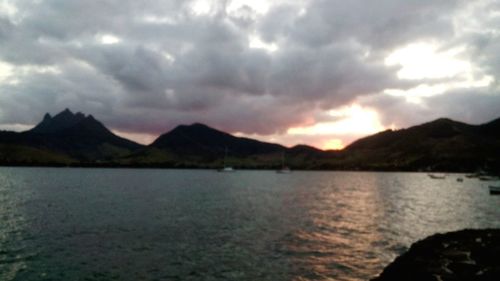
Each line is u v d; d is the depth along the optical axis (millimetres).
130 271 29234
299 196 106812
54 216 59750
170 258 33062
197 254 34469
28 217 58188
